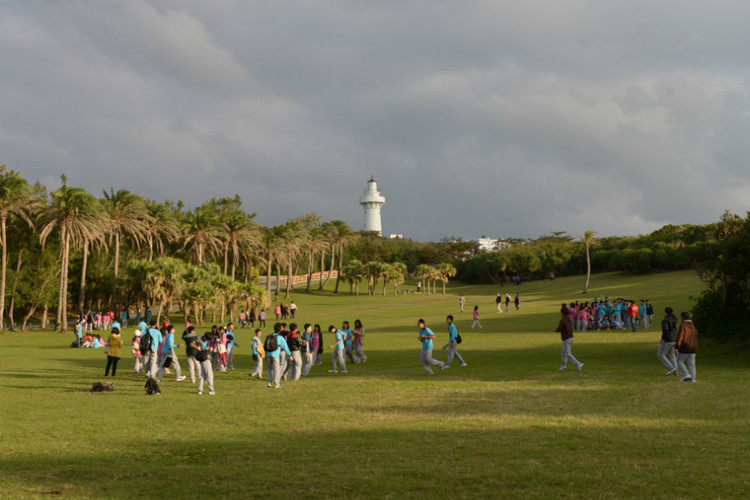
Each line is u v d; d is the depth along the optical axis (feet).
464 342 97.30
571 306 117.50
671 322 53.42
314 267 467.93
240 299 191.93
